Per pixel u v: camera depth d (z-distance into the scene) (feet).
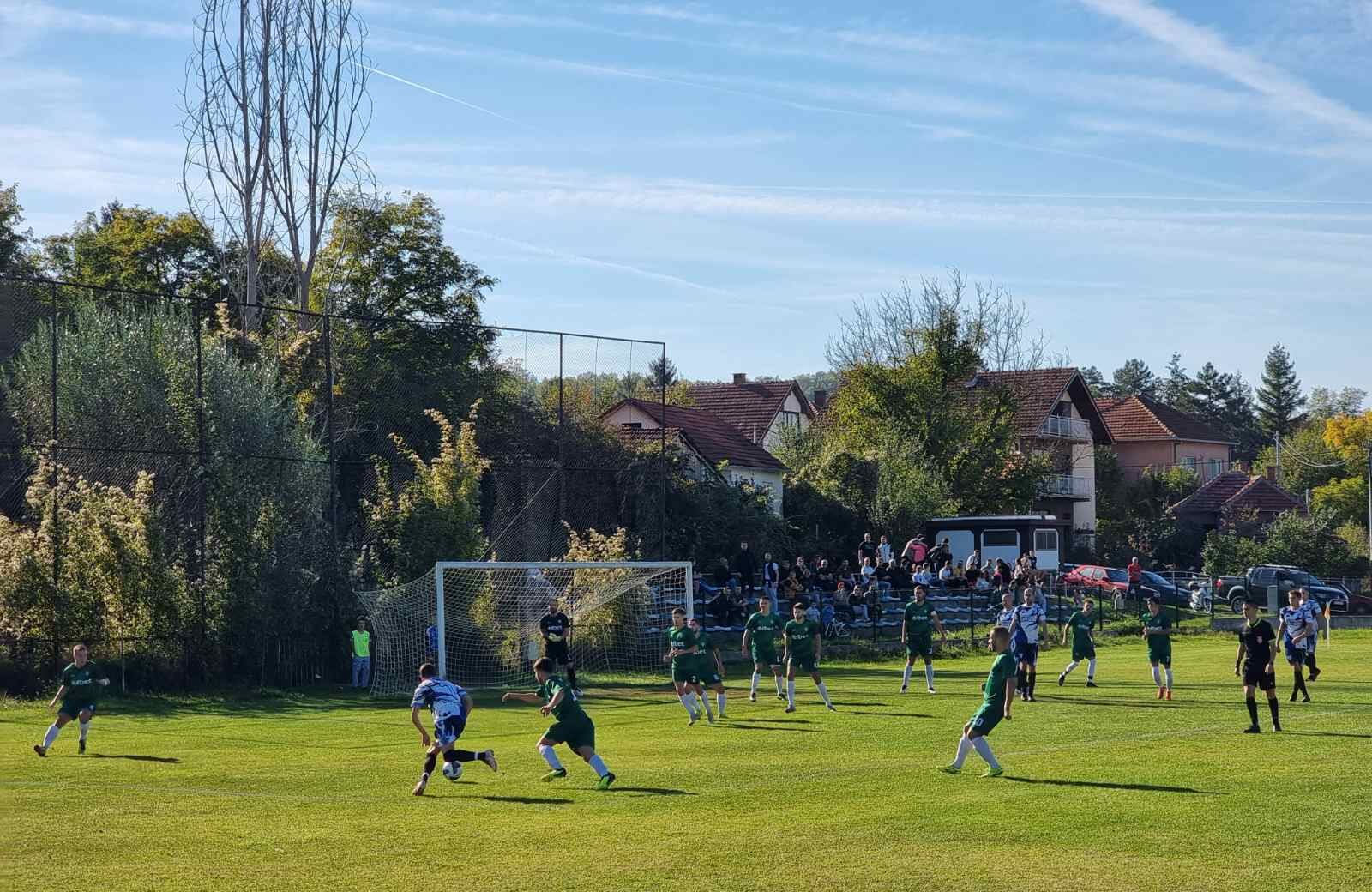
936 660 115.24
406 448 115.55
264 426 96.43
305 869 33.14
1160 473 272.72
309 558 95.96
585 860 33.76
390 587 100.63
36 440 92.38
